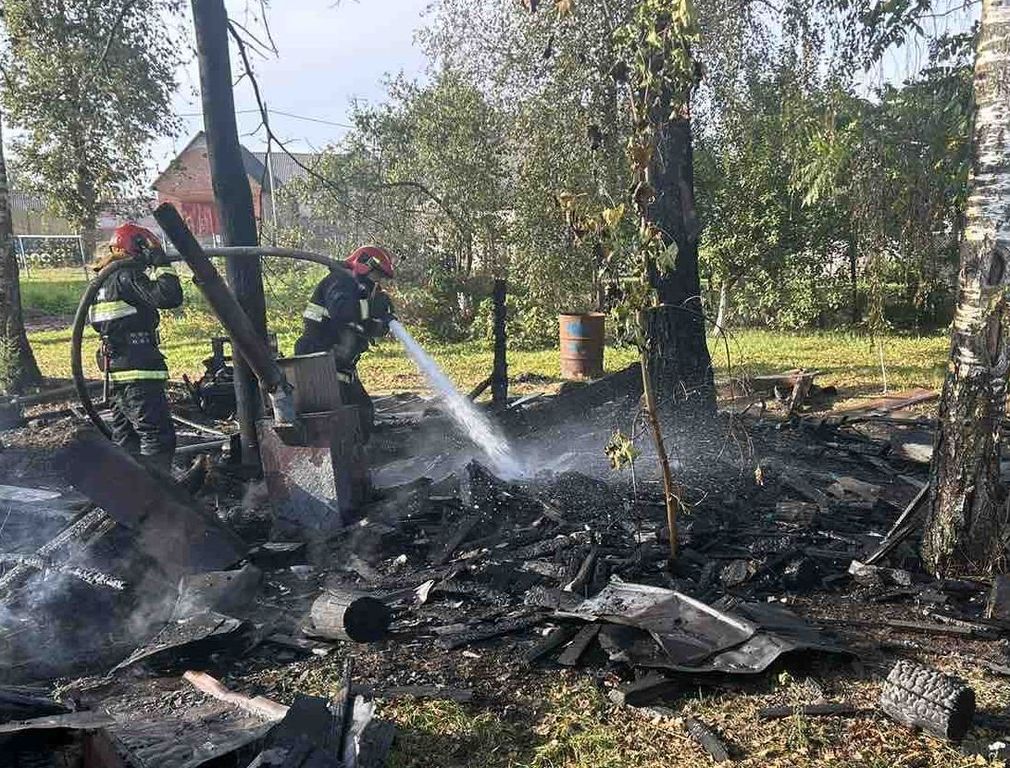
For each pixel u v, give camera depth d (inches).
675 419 301.9
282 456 221.6
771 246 648.4
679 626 157.5
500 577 191.3
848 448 302.7
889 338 658.2
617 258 181.0
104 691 148.2
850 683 147.4
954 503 189.0
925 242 362.9
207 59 251.6
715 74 428.1
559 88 537.3
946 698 127.9
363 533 215.5
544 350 647.8
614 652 152.7
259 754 113.8
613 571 192.7
